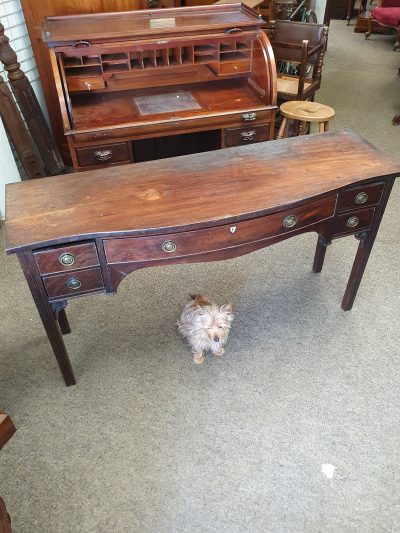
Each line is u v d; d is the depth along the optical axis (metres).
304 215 1.49
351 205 1.58
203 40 2.21
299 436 1.54
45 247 1.29
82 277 1.39
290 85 3.19
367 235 1.72
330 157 1.64
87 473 1.45
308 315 1.98
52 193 1.47
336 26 6.00
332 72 4.62
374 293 2.09
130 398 1.66
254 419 1.59
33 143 2.73
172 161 1.64
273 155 1.66
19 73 2.49
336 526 1.31
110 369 1.77
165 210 1.37
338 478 1.42
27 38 2.68
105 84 2.28
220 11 2.45
